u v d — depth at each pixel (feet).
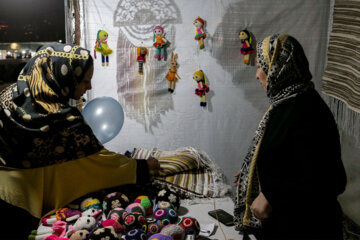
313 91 4.39
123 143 9.20
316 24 8.90
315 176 3.72
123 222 5.00
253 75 9.09
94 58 8.69
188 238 4.72
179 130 9.26
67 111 5.53
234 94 9.16
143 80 8.94
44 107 5.40
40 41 11.62
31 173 5.49
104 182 5.87
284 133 4.09
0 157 5.47
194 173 7.13
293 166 3.93
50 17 11.40
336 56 8.09
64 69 5.56
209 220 5.59
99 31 8.38
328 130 4.04
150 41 8.80
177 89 9.06
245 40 8.70
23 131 5.33
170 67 8.84
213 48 8.89
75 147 5.54
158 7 8.66
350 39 7.34
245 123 9.32
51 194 5.68
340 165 4.06
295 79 4.36
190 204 6.25
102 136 6.85
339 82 7.97
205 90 8.91
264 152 4.27
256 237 4.88
